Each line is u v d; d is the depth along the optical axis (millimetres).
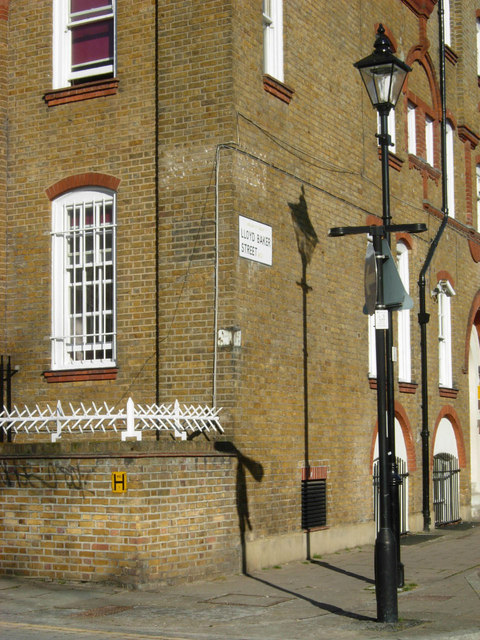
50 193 15070
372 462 17469
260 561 13766
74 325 14969
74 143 14938
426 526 19938
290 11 15719
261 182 14438
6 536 12438
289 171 15281
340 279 16688
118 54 14688
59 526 12086
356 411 16969
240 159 13906
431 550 16781
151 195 14250
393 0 19953
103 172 14656
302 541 14898
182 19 14203
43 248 15109
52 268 15016
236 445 13336
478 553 16328
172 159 14086
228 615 10312
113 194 14680
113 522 11742
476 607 10875
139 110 14461
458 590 12188
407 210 20031
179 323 13805
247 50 14258
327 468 15859
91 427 13695
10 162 15438
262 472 13977
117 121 14609
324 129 16516
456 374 22531
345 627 9664
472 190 24438
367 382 17438
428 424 20438
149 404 13945
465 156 24266
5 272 15328
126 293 14289
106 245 14766
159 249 14047
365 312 10906
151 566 11734
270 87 14805
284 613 10469
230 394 13383
